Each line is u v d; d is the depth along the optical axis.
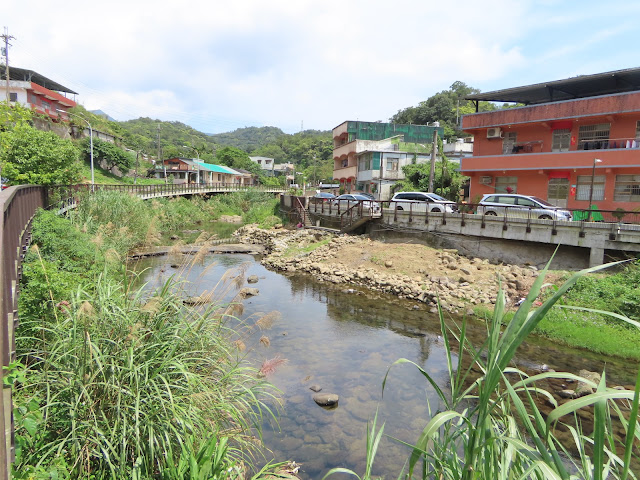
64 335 4.06
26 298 5.26
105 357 3.80
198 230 30.98
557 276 12.82
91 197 20.23
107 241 13.76
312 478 5.00
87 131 47.25
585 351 9.64
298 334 10.34
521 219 14.70
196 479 3.12
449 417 2.06
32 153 17.23
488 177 22.36
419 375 8.14
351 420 6.44
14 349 3.71
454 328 11.08
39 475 2.85
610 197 17.78
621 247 12.42
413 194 20.89
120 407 3.67
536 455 1.80
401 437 6.01
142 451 3.60
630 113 16.95
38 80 43.91
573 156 18.41
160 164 58.31
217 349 5.01
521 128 21.27
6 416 2.52
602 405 1.46
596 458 1.47
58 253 9.46
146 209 23.47
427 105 54.81
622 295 10.63
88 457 3.37
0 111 17.23
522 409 1.78
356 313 12.33
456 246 17.14
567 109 18.62
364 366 8.55
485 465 2.07
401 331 10.85
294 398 7.08
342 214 23.19
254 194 47.66
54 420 3.60
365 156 36.47
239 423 4.65
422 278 15.02
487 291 13.09
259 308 12.47
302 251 21.02
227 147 78.94
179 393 4.03
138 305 4.64
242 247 23.17
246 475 4.71
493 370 1.90
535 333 10.66
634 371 8.52
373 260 17.25
